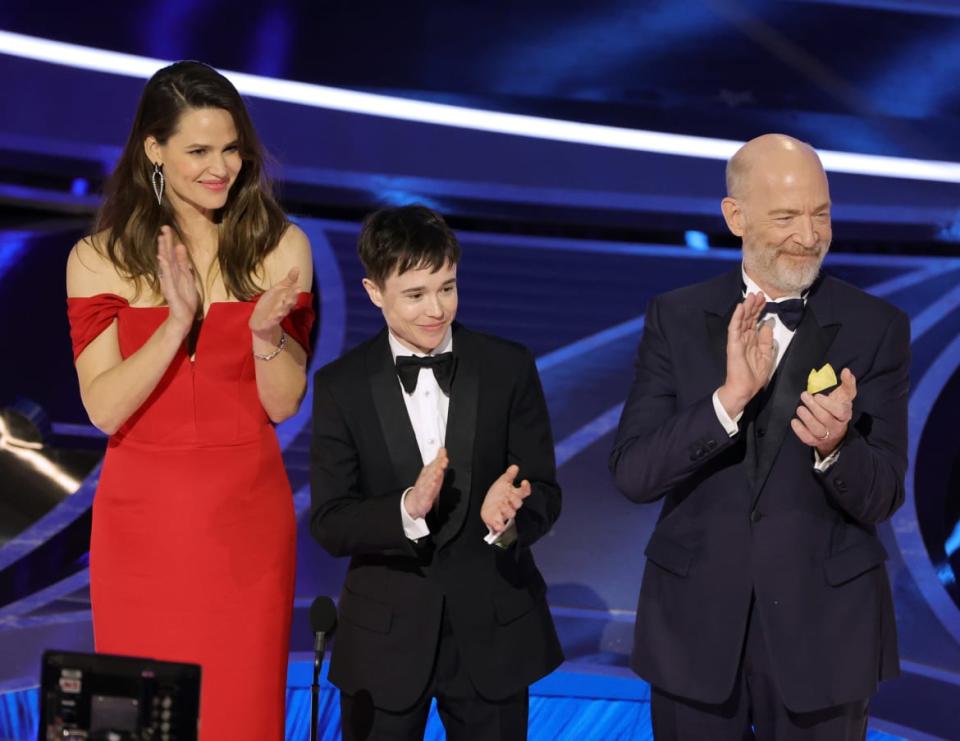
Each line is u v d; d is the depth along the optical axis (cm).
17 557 1662
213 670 1030
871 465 932
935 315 2267
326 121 2320
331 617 932
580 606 1670
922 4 2381
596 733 1372
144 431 1034
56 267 2170
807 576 957
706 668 964
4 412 1864
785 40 2409
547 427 1034
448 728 1023
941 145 2492
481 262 2373
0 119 2170
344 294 2189
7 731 1362
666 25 2383
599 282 2336
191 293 964
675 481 966
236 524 1035
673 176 2459
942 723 1398
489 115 2391
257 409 1059
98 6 2155
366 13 2283
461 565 981
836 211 2488
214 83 1002
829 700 945
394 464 991
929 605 1677
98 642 1050
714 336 1000
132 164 1033
